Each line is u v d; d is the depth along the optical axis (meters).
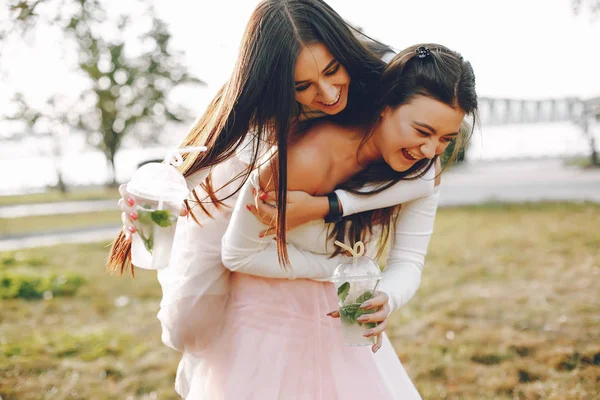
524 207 9.71
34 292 5.23
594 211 8.55
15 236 10.21
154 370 3.51
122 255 1.77
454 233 7.67
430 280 5.25
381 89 1.56
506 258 5.94
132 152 24.52
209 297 1.79
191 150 1.58
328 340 1.80
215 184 1.83
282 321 1.77
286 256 1.60
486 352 3.49
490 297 4.62
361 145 1.65
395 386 1.90
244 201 1.61
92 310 4.81
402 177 1.68
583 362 3.33
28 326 4.38
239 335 1.76
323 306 1.82
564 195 11.04
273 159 1.57
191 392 1.79
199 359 1.81
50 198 20.61
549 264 5.55
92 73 19.83
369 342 1.63
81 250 7.98
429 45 1.56
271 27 1.45
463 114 1.52
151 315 4.62
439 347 3.63
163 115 22.06
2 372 3.47
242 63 1.49
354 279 1.58
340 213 1.64
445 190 14.16
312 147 1.65
